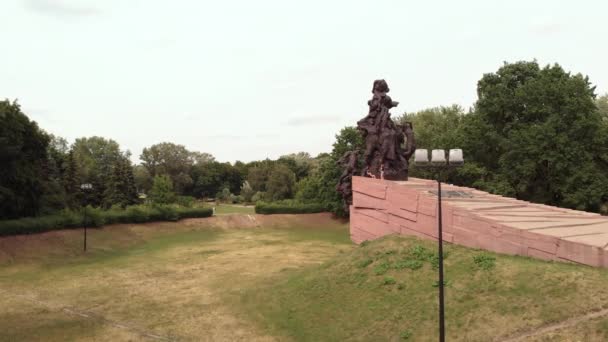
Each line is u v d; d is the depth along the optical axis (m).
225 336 17.55
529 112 40.47
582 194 35.91
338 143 62.41
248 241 45.94
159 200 73.88
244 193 98.94
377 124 31.88
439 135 54.16
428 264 19.05
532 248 17.55
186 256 36.56
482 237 19.59
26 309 21.48
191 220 56.31
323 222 61.53
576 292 13.91
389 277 18.88
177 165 101.69
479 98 46.81
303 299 20.02
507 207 23.23
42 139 40.50
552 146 37.50
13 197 35.97
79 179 67.31
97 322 19.53
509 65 45.28
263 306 20.56
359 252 23.23
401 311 16.31
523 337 12.77
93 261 34.41
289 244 43.16
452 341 13.78
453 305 15.48
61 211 43.31
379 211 27.81
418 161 12.99
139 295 23.91
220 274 28.64
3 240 34.03
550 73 41.19
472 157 45.34
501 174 41.59
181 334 17.94
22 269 30.64
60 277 28.44
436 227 22.19
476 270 17.12
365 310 17.30
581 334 12.07
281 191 84.88
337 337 16.12
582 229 18.38
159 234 49.59
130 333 18.16
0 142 33.41
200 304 21.92
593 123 36.41
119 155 108.12
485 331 13.66
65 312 21.02
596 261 15.46
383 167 31.09
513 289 15.17
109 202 68.00
